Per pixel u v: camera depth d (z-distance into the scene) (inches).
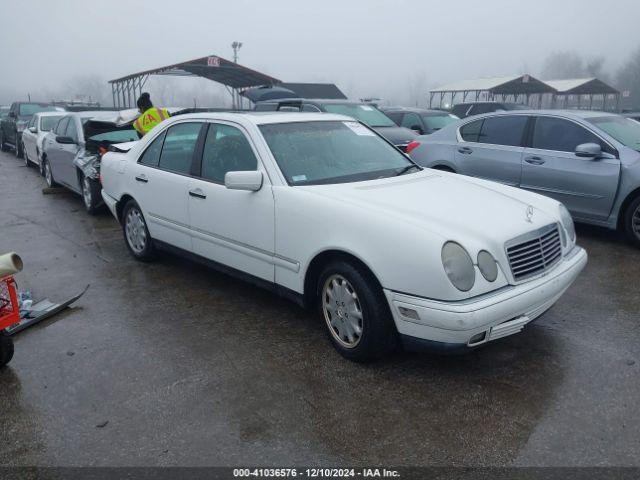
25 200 379.2
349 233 136.0
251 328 165.5
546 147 264.7
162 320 172.1
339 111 450.3
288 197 152.3
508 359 143.8
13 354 149.1
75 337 161.0
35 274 217.9
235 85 1088.2
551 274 138.7
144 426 118.0
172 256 237.5
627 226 240.1
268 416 120.6
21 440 114.5
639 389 128.8
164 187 198.7
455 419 118.6
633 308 175.9
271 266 161.2
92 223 306.5
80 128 356.2
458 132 304.3
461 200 148.0
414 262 124.0
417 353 147.9
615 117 268.7
